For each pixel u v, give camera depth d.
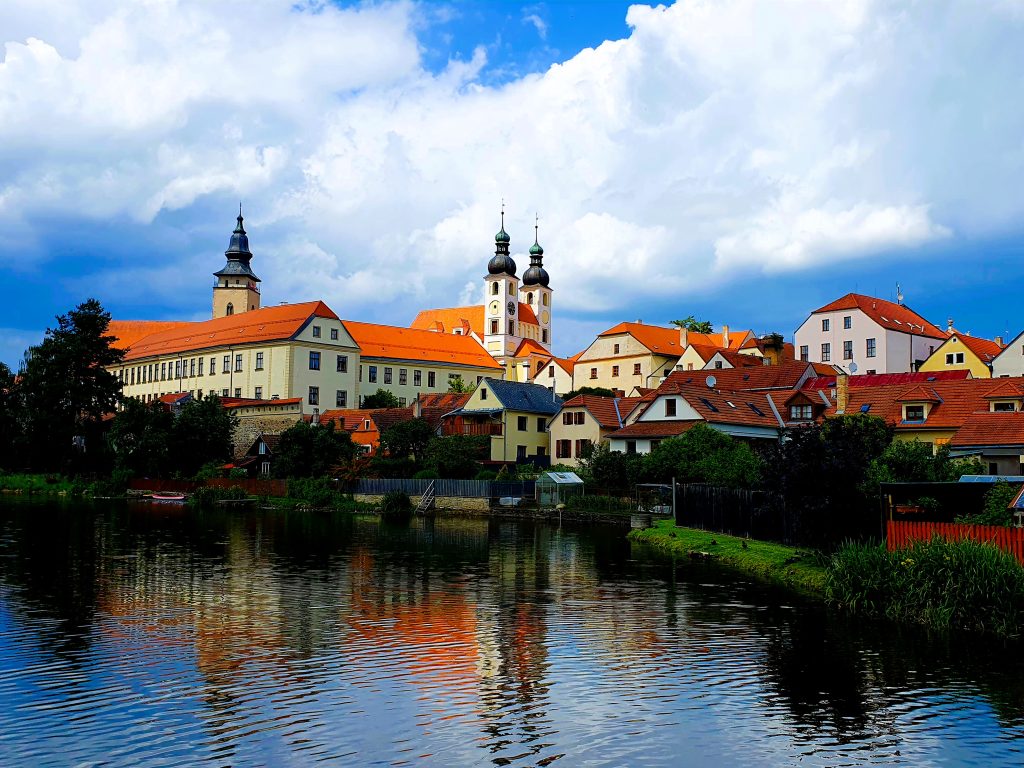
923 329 128.75
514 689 22.86
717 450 72.12
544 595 36.12
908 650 26.62
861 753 18.81
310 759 18.30
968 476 49.88
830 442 38.81
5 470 117.50
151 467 107.06
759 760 18.42
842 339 124.88
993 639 27.98
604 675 24.16
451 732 19.81
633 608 33.25
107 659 25.52
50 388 116.38
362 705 21.55
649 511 70.62
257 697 22.09
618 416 93.31
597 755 18.62
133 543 54.44
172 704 21.53
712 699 22.11
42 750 18.69
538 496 81.75
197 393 155.00
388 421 114.88
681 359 138.75
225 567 44.19
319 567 44.56
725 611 32.56
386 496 86.69
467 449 93.12
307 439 99.25
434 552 51.41
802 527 41.28
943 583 30.02
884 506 37.16
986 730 20.05
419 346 168.12
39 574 40.91
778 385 96.50
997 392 66.62
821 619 31.19
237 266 192.12
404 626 30.08
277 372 142.12
